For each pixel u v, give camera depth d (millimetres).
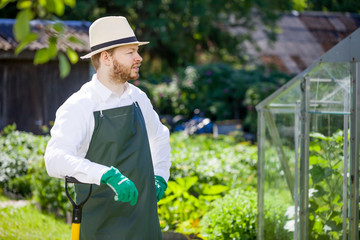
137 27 19141
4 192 8086
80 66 11781
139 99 3324
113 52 3129
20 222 6254
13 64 11570
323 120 4141
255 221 5195
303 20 23500
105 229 3111
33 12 2512
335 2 22953
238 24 21109
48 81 11766
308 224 4316
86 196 3148
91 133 3084
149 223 3188
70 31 11844
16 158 8148
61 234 6203
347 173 3961
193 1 18719
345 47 3900
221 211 5270
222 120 16859
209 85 17516
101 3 18922
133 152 3135
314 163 4230
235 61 21953
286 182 4734
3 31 11508
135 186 3127
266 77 18078
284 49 21953
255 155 7566
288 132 4684
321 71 4117
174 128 16188
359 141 3863
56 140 2979
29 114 11719
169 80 17766
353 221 3930
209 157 7836
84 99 3062
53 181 6965
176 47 20125
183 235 5438
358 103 3840
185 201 5879
